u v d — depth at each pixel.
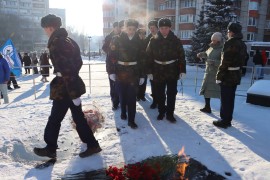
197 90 9.63
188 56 22.80
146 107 6.20
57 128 3.64
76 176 3.27
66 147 4.12
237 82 4.65
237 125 5.00
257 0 34.00
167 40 4.81
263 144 4.20
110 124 5.00
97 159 3.66
